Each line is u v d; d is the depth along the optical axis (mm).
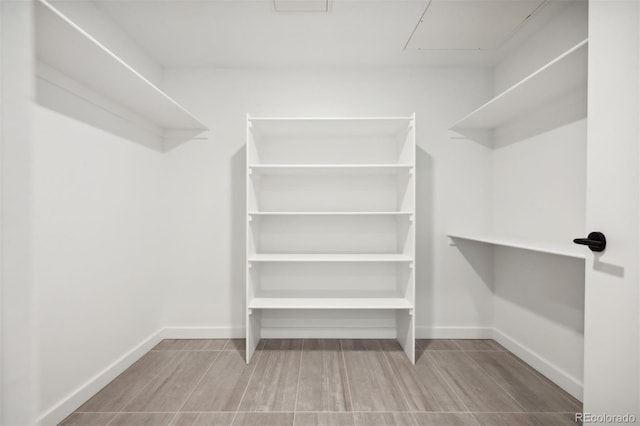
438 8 1959
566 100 1979
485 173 2848
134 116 2359
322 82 2846
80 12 1841
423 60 2709
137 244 2428
